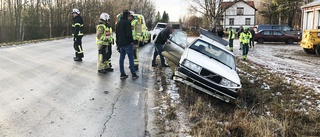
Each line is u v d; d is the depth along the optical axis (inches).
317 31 681.6
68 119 189.0
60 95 237.3
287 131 193.6
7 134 163.5
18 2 1053.8
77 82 281.3
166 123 191.6
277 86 321.4
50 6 1248.8
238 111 226.2
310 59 613.0
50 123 181.0
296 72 430.3
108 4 1969.7
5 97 225.3
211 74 250.4
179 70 257.9
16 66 343.0
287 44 1089.4
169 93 258.8
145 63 419.8
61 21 1374.3
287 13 2230.6
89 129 175.9
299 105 253.9
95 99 232.4
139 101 233.3
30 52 480.1
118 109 212.8
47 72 318.0
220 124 193.2
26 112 196.9
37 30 1137.4
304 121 220.7
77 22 390.9
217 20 1765.5
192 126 188.4
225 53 302.5
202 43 309.0
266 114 232.4
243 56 566.3
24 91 243.0
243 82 335.9
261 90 300.4
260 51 791.1
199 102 229.5
